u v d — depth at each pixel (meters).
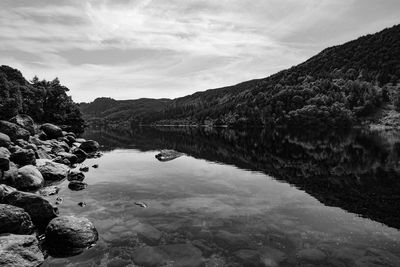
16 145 32.88
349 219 15.53
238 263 10.88
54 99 95.94
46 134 55.56
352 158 38.94
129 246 12.43
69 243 12.34
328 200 19.28
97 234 13.48
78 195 20.69
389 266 10.59
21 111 77.25
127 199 19.62
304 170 31.02
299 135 88.75
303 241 12.73
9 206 13.12
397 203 18.58
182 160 39.56
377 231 13.88
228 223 14.97
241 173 29.52
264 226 14.51
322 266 10.62
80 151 42.81
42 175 25.55
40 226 14.88
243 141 71.56
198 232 13.80
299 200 19.28
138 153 48.69
